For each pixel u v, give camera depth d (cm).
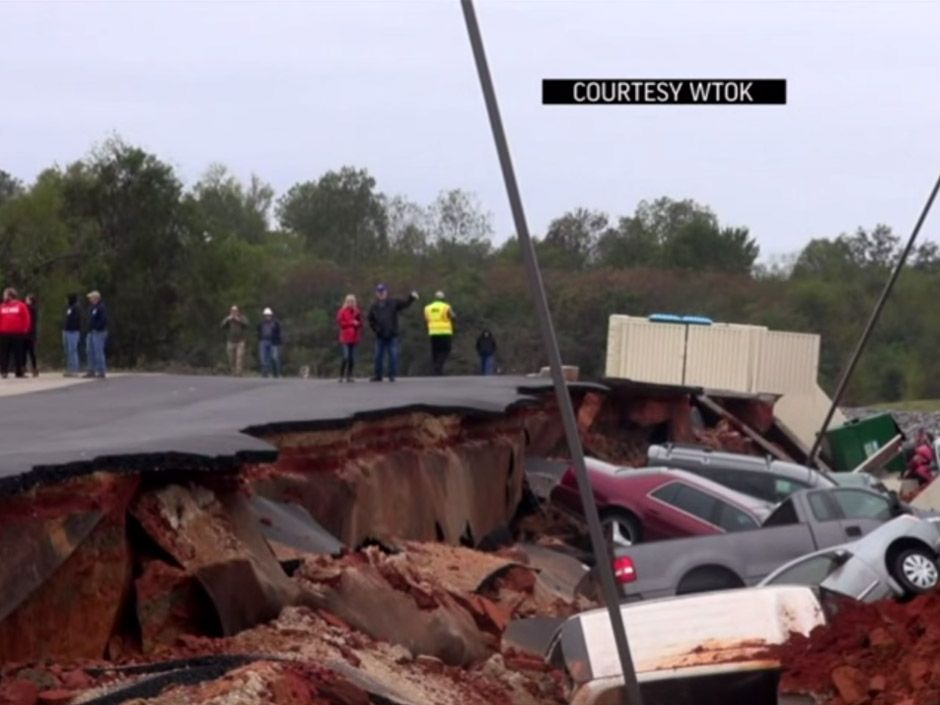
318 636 1320
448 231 9756
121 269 6019
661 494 2480
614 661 983
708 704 967
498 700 1356
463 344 6681
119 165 6081
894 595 1630
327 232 10081
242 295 6250
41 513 1183
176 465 1323
